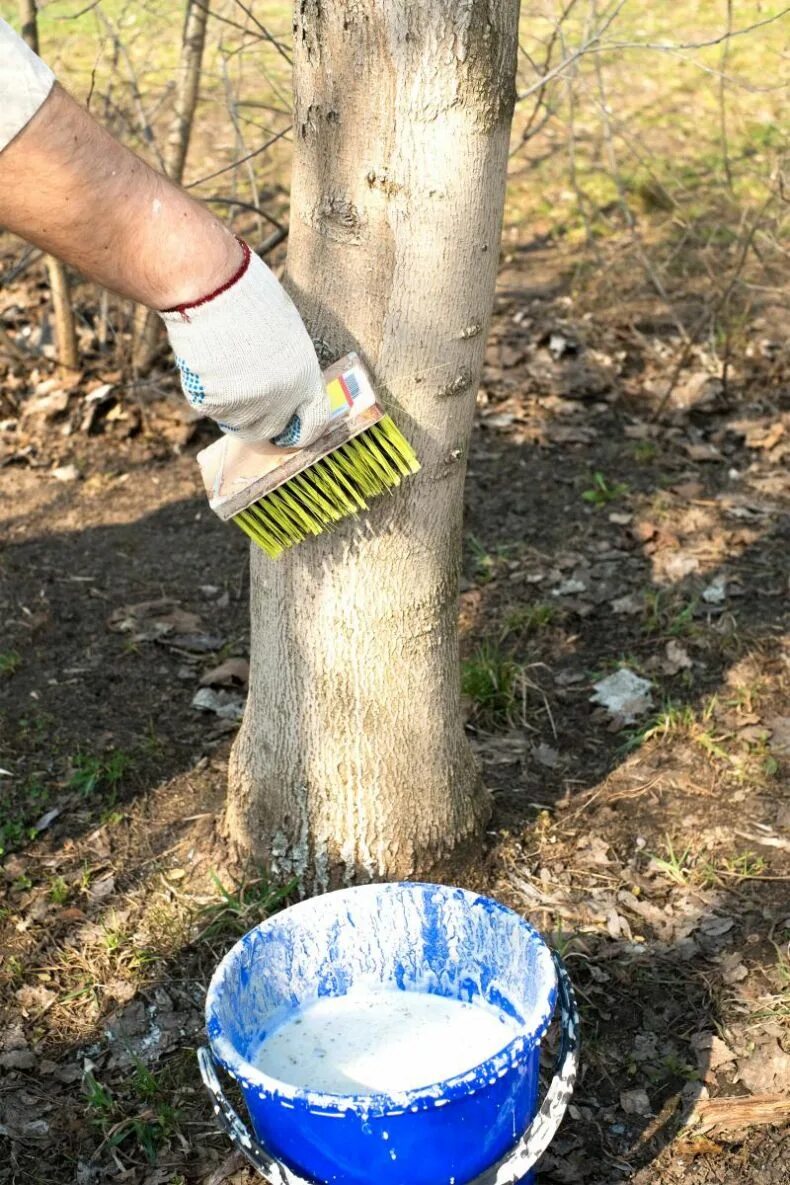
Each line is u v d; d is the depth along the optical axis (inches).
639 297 238.4
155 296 79.8
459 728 117.4
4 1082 103.7
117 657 154.8
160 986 111.5
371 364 98.4
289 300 83.5
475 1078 77.5
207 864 123.2
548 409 206.1
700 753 135.5
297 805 115.6
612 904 117.5
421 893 95.6
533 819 127.1
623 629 156.3
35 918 118.5
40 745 140.3
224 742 140.4
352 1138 78.7
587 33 210.8
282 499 94.4
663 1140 97.5
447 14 87.3
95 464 196.1
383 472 96.4
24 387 210.2
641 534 174.2
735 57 336.8
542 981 85.8
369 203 93.5
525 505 183.0
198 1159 97.9
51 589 167.8
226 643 157.3
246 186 268.4
